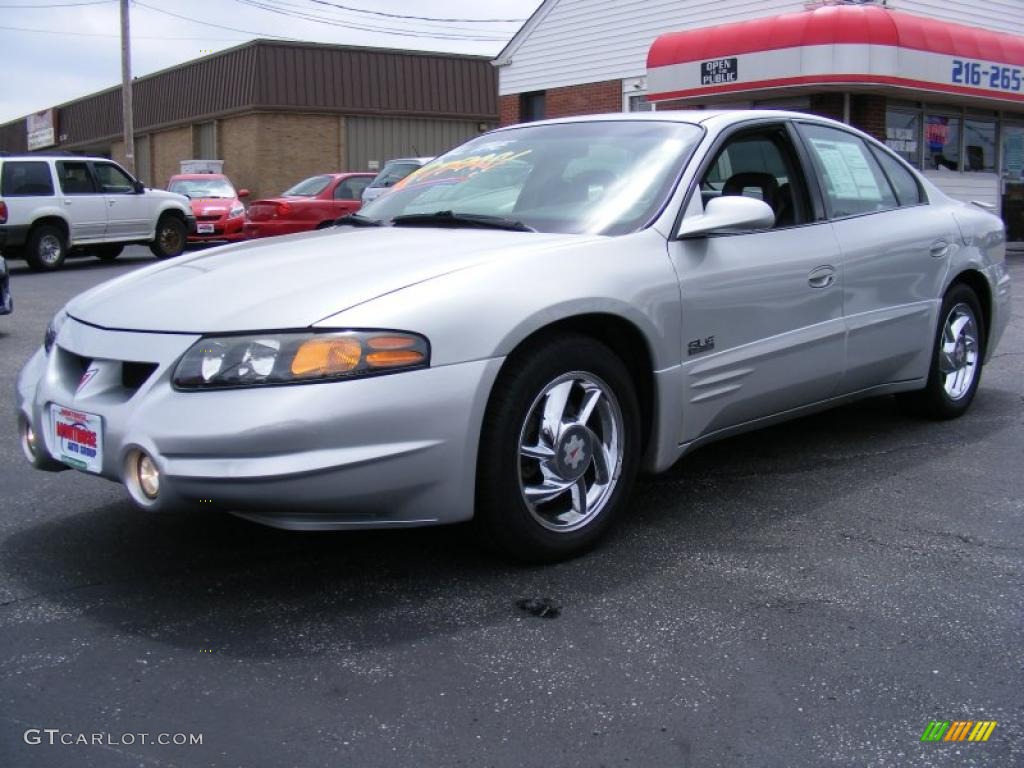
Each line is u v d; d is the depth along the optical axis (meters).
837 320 4.32
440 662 2.77
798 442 4.98
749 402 3.99
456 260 3.26
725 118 4.16
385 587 3.26
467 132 32.88
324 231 4.11
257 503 2.81
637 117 4.32
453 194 4.21
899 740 2.41
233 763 2.31
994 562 3.47
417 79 31.44
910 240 4.73
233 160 30.98
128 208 16.95
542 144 4.33
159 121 35.47
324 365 2.83
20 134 51.28
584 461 3.42
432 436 2.96
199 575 3.37
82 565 3.45
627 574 3.36
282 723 2.47
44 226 15.73
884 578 3.34
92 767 2.29
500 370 3.14
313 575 3.36
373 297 2.99
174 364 2.94
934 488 4.26
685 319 3.64
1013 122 18.05
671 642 2.89
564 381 3.32
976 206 5.70
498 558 3.48
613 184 3.89
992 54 15.45
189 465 2.81
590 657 2.80
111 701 2.57
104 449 3.02
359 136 30.77
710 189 4.00
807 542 3.65
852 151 4.74
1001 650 2.85
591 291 3.30
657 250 3.61
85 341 3.22
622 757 2.34
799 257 4.11
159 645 2.88
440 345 2.97
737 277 3.84
